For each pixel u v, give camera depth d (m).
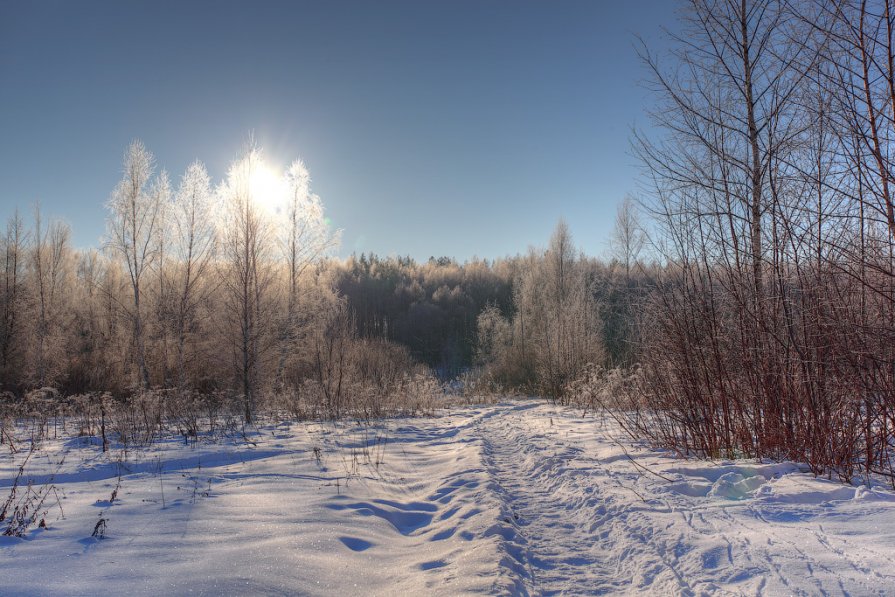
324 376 15.81
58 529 3.88
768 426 5.84
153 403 10.68
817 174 5.42
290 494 5.07
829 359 5.22
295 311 15.98
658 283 6.91
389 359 22.70
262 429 10.12
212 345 16.62
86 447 8.06
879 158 4.60
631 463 6.07
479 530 4.09
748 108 6.20
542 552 3.74
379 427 10.57
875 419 4.93
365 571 3.35
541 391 23.53
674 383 6.79
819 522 3.62
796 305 5.52
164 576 2.96
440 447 8.68
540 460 6.61
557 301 29.39
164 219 18.28
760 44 6.13
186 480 5.64
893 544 3.13
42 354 20.25
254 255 13.49
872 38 4.65
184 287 18.20
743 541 3.39
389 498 5.33
